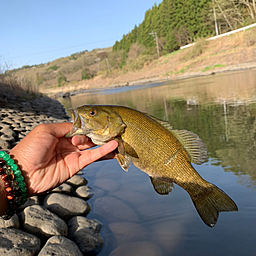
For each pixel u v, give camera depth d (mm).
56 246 473
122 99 3586
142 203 675
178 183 424
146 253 491
